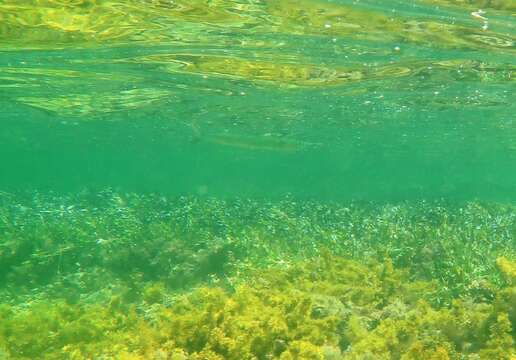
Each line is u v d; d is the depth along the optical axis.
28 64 17.75
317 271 10.70
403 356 6.36
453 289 9.80
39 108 29.64
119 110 29.17
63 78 20.23
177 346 6.48
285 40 13.75
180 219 18.27
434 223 18.86
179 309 7.73
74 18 11.95
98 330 8.29
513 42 13.05
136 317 8.59
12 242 14.08
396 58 15.42
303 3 10.63
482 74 17.27
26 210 18.83
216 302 7.25
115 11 11.40
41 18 11.98
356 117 28.12
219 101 24.83
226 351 6.32
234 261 13.27
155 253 13.75
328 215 21.05
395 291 9.58
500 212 22.86
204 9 11.20
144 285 12.23
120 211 18.44
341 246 14.30
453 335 7.43
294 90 21.31
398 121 29.25
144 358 6.05
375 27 12.25
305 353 6.23
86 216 17.84
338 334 7.73
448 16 11.09
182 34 13.36
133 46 14.73
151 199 23.25
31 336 8.14
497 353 6.63
